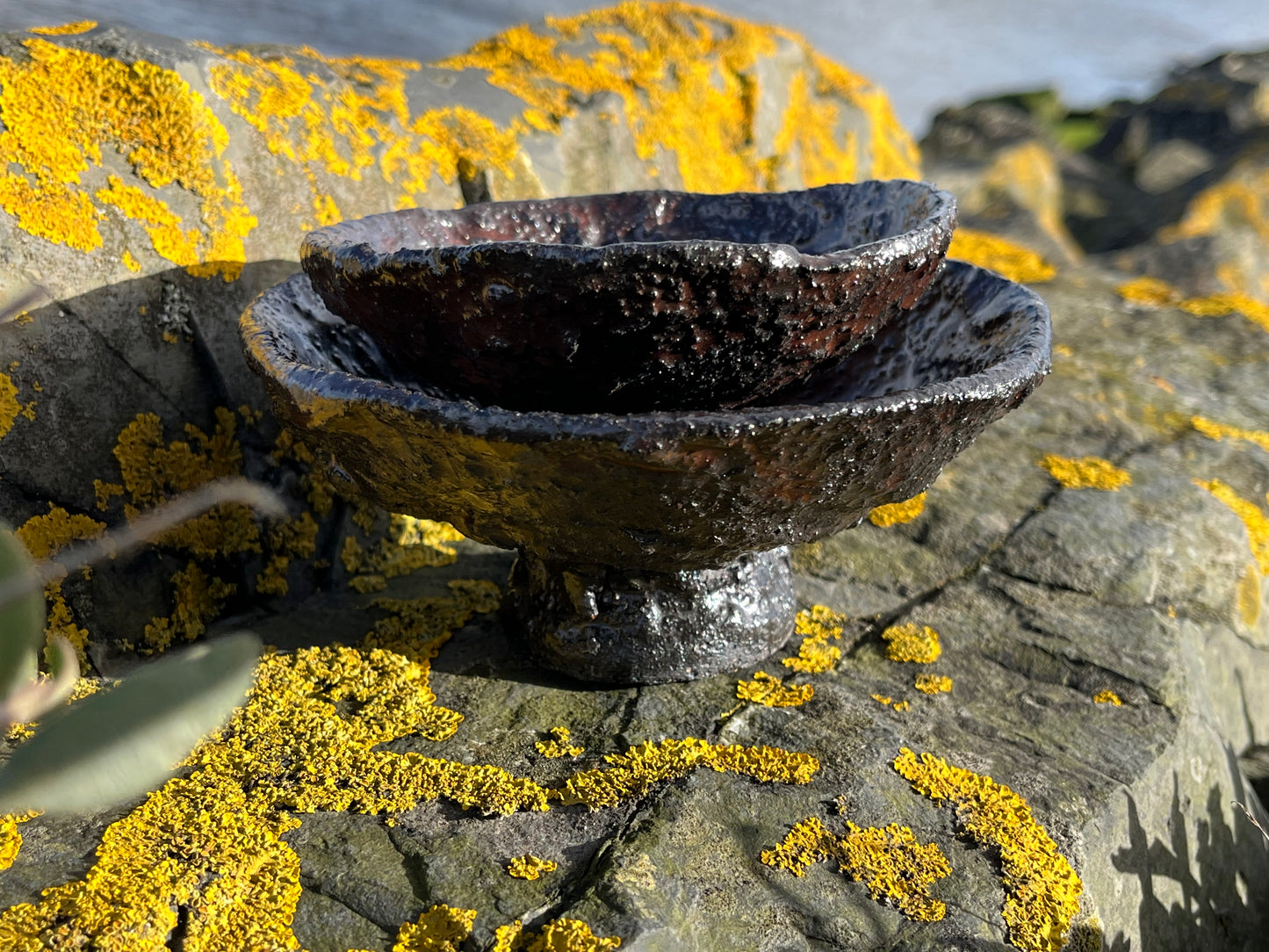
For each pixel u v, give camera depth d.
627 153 0.45
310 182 0.34
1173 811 0.28
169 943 0.21
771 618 0.30
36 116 0.28
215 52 0.33
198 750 0.26
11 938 0.20
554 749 0.26
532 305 0.22
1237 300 0.57
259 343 0.25
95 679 0.29
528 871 0.23
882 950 0.22
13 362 0.28
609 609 0.28
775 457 0.22
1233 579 0.36
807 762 0.26
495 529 0.25
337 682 0.29
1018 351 0.25
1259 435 0.44
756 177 0.52
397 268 0.23
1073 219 1.05
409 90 0.39
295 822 0.24
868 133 0.60
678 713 0.28
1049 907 0.23
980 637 0.32
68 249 0.29
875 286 0.24
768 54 0.52
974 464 0.41
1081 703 0.30
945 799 0.26
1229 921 0.29
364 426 0.23
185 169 0.31
